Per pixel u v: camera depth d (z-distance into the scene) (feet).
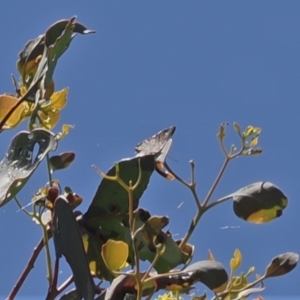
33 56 8.12
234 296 7.97
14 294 7.89
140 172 7.79
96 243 7.98
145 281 7.70
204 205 7.98
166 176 8.07
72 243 7.55
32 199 7.95
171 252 7.95
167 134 8.05
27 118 8.11
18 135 7.67
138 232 7.89
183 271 7.79
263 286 8.00
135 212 7.96
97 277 7.97
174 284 7.92
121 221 7.98
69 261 7.58
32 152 7.65
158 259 7.95
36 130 7.66
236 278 7.98
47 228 7.99
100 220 7.99
